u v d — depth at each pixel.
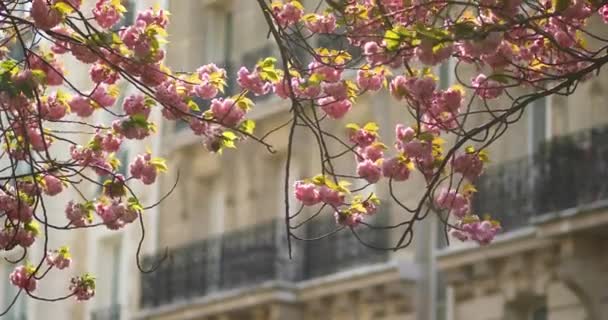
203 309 31.55
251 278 30.83
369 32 12.91
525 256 25.41
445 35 11.77
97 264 35.59
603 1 12.54
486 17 12.74
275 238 30.39
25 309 37.00
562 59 13.14
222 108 12.98
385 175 12.95
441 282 27.22
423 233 27.38
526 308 26.03
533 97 12.13
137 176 14.11
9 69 12.32
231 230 32.16
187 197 33.41
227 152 32.47
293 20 13.20
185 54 33.75
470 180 12.99
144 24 13.04
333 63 13.01
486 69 16.62
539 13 13.71
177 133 33.56
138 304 34.06
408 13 12.89
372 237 27.98
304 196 13.14
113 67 12.56
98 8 13.45
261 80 13.08
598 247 24.23
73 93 16.64
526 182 25.23
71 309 36.12
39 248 35.25
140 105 13.25
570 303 24.73
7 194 13.45
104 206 14.05
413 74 12.58
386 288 27.70
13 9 12.83
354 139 13.34
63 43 13.41
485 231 13.43
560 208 24.25
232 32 33.09
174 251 33.25
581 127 24.47
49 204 34.44
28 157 13.40
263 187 31.42
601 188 23.73
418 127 12.77
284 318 29.61
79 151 13.93
